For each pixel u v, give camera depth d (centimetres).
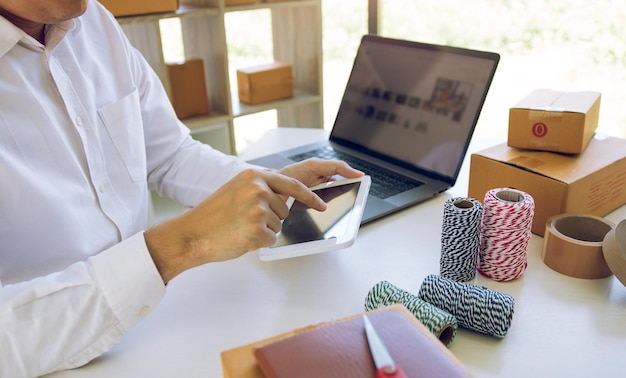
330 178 102
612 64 190
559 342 66
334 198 89
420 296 73
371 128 131
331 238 75
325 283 81
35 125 84
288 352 44
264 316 74
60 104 89
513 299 70
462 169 122
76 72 93
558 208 88
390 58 129
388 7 230
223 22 197
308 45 231
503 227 76
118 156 100
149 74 117
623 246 75
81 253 89
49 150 86
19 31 81
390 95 128
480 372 62
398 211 102
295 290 79
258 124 273
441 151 112
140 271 67
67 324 65
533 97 107
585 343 66
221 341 69
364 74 136
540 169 91
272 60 257
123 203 100
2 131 80
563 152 97
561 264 81
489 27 214
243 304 76
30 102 84
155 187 120
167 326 72
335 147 135
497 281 80
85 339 66
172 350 68
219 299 78
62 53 92
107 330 67
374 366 42
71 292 66
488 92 106
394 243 91
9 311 63
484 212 78
